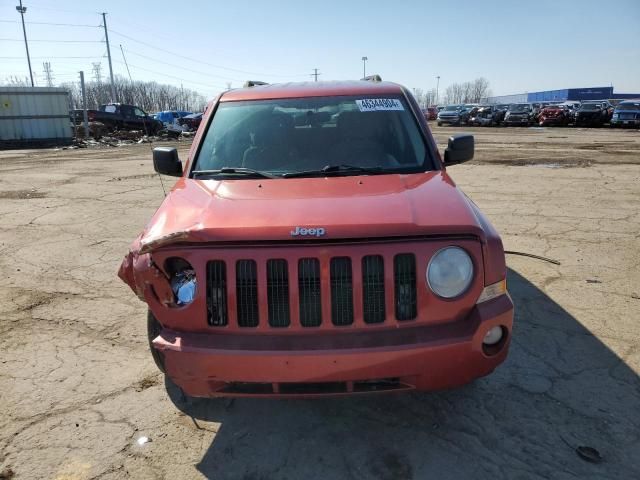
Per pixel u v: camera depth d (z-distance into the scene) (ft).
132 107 113.39
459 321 8.21
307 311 8.05
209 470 8.64
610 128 110.93
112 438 9.46
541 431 9.32
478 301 8.26
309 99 12.91
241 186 10.32
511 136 86.28
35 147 88.53
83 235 23.56
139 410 10.30
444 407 10.12
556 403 10.12
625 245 19.98
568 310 14.23
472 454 8.81
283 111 12.63
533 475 8.27
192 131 122.21
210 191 10.18
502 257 8.53
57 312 14.99
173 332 8.43
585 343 12.42
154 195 34.17
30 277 17.97
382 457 8.83
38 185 39.91
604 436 9.14
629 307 14.34
